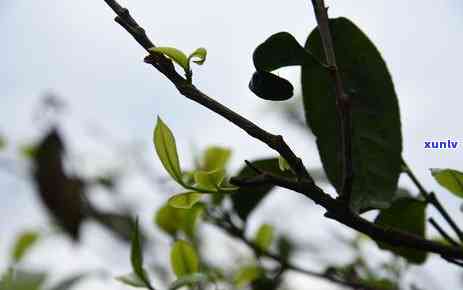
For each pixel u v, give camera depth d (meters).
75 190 1.23
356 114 0.86
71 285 0.88
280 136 0.74
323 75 0.86
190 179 0.95
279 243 1.08
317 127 0.87
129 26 0.75
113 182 1.26
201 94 0.74
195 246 0.99
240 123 0.74
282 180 0.74
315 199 0.74
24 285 0.85
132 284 0.87
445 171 0.85
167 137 0.78
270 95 0.78
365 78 0.86
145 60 0.74
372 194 0.85
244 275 1.01
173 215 0.99
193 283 0.91
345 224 0.75
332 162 0.86
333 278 0.99
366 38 0.86
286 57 0.78
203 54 0.76
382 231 0.75
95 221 1.20
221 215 1.01
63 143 1.31
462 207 0.87
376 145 0.86
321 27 0.77
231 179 0.74
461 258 0.76
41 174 1.24
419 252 0.92
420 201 0.90
